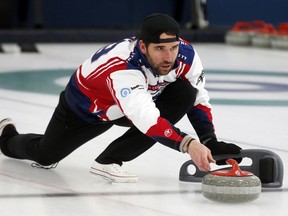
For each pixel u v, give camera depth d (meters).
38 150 10.04
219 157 9.24
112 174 9.46
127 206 8.38
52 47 29.81
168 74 9.05
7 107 15.83
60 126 9.57
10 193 8.91
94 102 9.14
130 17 34.50
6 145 10.66
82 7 33.88
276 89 19.66
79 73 9.22
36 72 22.28
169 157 11.16
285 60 27.36
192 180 9.59
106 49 8.87
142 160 10.89
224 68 24.22
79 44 31.17
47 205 8.38
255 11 34.41
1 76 21.22
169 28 8.21
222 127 14.03
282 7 34.59
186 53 9.09
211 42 33.03
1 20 30.36
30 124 13.76
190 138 8.33
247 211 8.27
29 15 32.97
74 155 11.17
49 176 9.84
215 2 34.28
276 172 9.33
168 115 9.27
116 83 8.49
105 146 11.87
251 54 29.12
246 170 9.27
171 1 34.75
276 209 8.39
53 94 17.95
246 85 20.31
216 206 8.45
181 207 8.38
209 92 18.73
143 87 8.53
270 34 31.55
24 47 27.89
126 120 9.43
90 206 8.34
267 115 15.57
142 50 8.45
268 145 12.39
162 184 9.48
